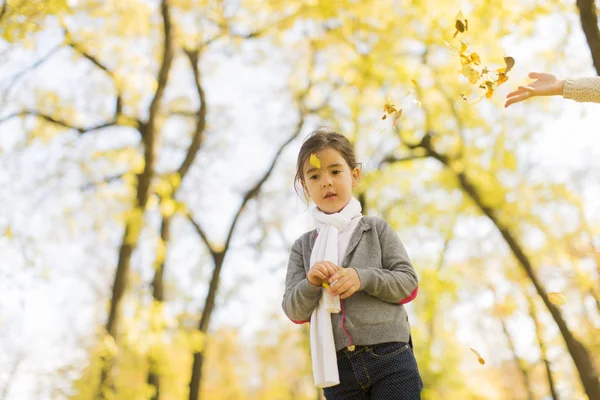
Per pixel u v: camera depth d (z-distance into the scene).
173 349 8.69
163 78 9.80
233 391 17.36
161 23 10.21
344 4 8.91
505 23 7.45
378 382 2.28
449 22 8.05
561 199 10.68
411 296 2.38
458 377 13.48
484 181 10.34
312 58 11.13
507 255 13.23
